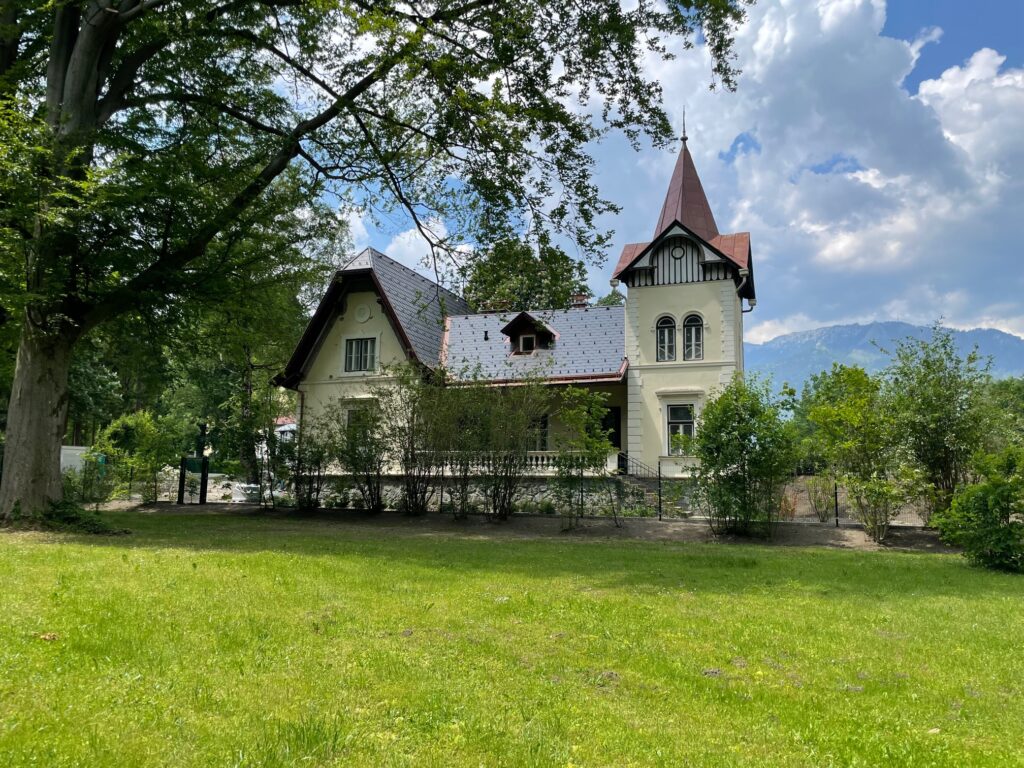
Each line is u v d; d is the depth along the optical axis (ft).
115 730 11.48
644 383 86.28
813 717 14.06
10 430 46.80
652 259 88.33
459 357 96.58
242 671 15.06
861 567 37.83
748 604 25.68
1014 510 38.42
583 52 49.75
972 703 15.20
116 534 45.78
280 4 51.72
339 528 56.70
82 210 40.98
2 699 12.52
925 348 55.93
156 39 51.31
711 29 47.60
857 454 53.88
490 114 47.85
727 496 54.03
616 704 14.34
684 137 95.71
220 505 76.84
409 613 21.66
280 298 74.23
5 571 26.37
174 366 81.82
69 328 48.52
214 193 53.06
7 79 47.44
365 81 52.42
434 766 10.73
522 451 62.80
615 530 57.52
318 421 72.79
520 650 18.12
